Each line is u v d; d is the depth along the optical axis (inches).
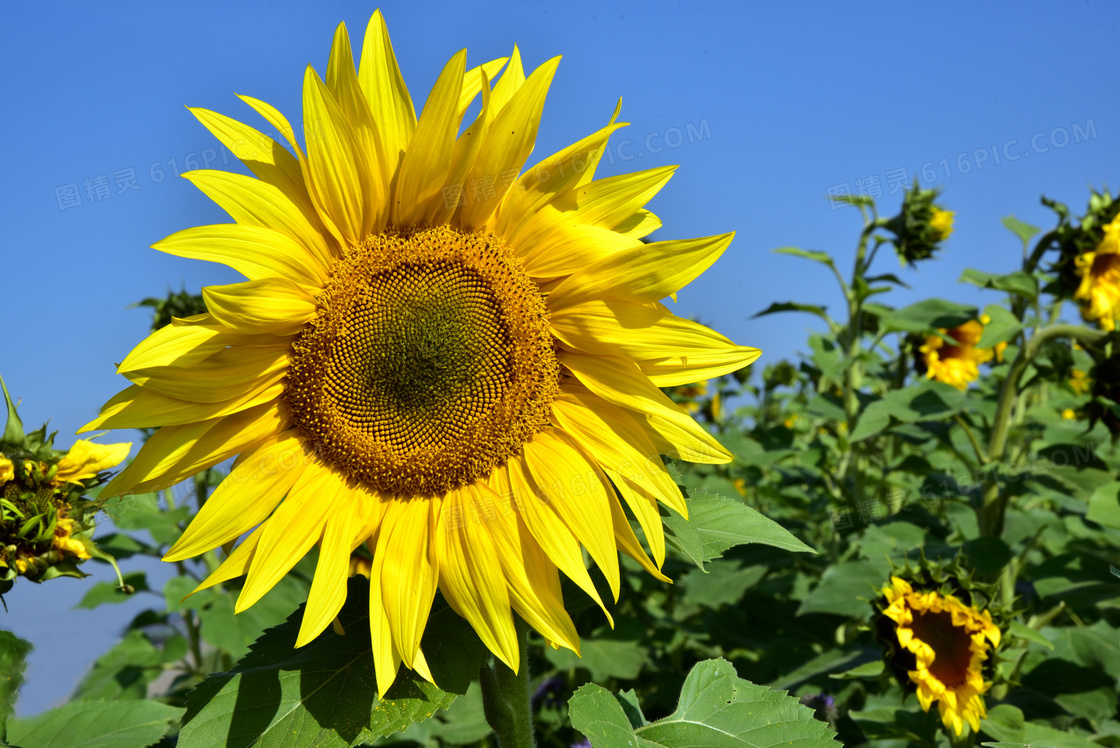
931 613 29.3
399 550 21.7
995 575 33.9
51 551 23.7
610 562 21.5
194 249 20.8
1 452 24.1
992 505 34.9
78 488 24.5
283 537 21.7
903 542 34.9
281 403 22.3
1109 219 33.9
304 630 20.9
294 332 22.1
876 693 35.3
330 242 22.1
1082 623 35.5
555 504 21.8
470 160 21.7
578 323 22.2
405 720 20.3
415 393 22.1
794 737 21.5
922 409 36.6
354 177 21.7
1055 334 33.9
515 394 22.2
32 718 25.4
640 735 21.9
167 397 21.3
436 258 22.1
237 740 20.1
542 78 21.3
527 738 22.0
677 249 21.5
